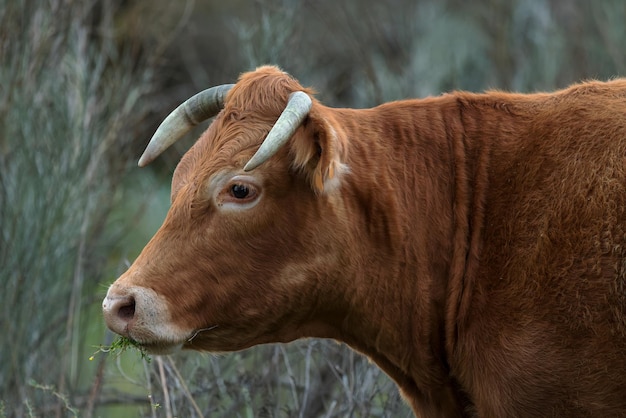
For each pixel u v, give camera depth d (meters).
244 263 12.05
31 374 18.03
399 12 36.31
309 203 12.06
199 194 12.02
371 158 12.66
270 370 16.48
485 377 12.17
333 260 12.25
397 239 12.55
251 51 21.45
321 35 32.31
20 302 18.27
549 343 11.69
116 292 11.81
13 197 19.16
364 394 15.88
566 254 11.69
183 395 15.49
